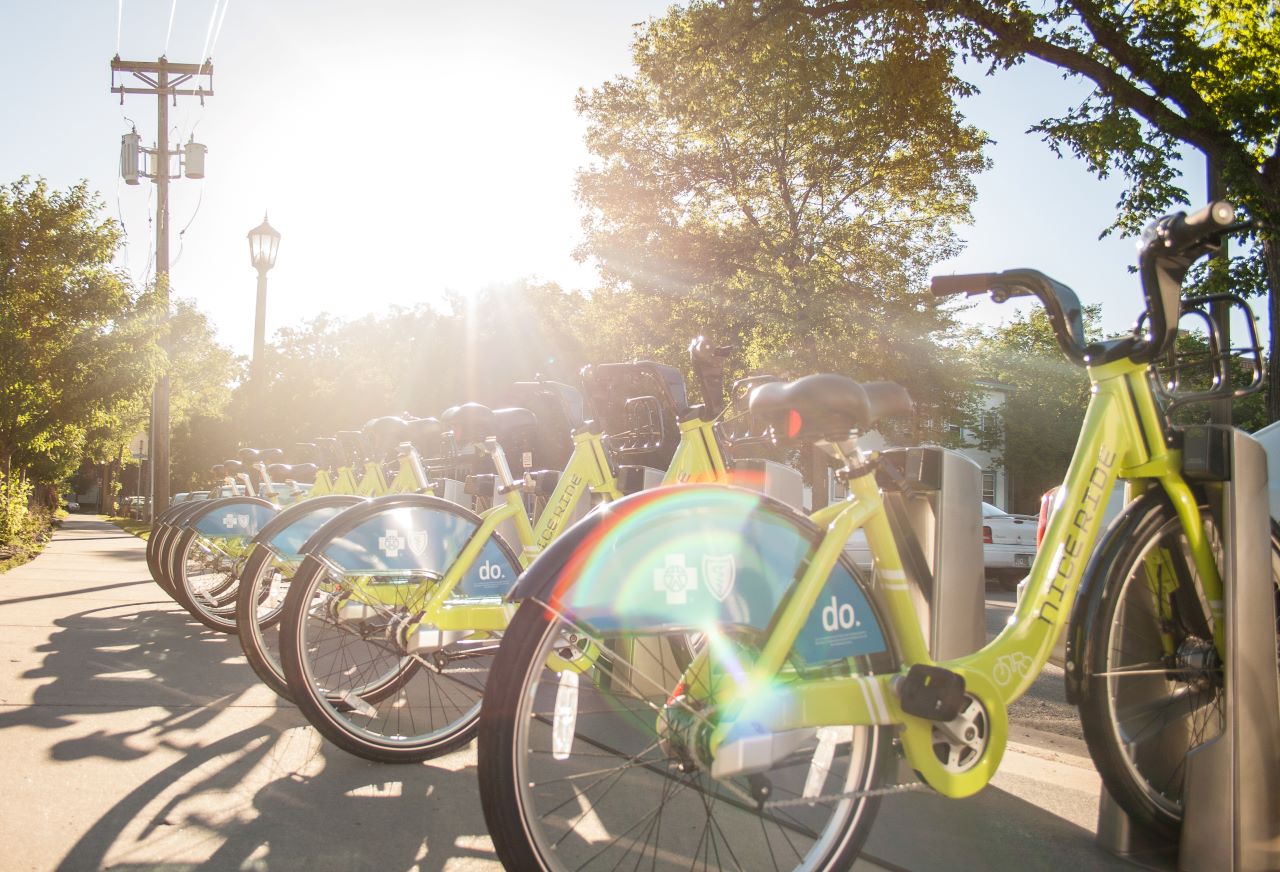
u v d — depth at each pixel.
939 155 19.92
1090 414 2.58
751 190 21.28
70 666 5.16
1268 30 13.03
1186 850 2.50
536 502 4.61
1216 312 2.73
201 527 6.66
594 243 22.09
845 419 2.22
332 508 4.23
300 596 3.42
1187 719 2.71
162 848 2.66
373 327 40.47
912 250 21.52
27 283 16.89
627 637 2.14
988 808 3.07
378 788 3.23
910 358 20.91
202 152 21.80
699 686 2.07
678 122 20.89
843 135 19.11
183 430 41.66
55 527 28.17
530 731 2.03
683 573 2.11
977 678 2.30
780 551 2.21
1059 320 2.64
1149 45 12.10
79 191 17.70
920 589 3.12
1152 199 12.41
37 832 2.74
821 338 19.44
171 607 7.93
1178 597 2.73
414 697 4.12
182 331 27.61
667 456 3.95
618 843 2.56
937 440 22.48
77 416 17.69
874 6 12.83
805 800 2.15
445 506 3.69
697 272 21.48
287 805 3.04
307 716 3.37
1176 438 2.59
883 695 2.22
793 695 2.10
